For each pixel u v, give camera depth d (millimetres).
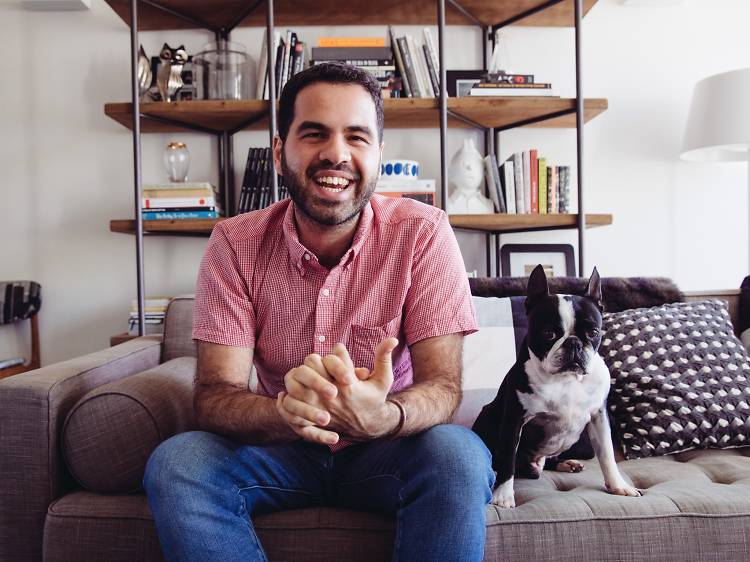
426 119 2215
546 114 2164
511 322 1438
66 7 2279
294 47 2113
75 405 1026
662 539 898
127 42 2312
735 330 1636
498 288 1571
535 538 896
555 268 2350
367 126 1000
